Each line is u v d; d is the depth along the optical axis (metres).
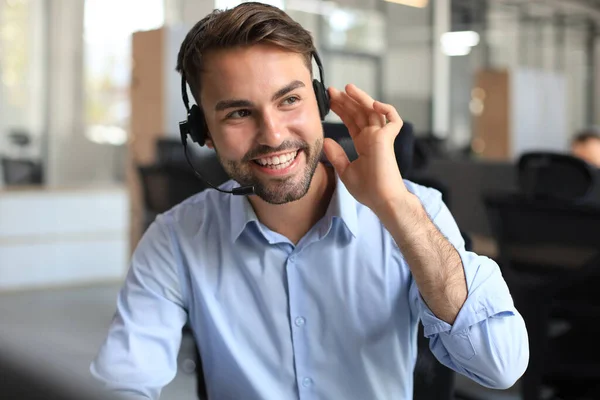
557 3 11.55
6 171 6.26
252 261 1.03
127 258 4.71
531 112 7.56
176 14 7.16
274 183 0.93
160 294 1.05
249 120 0.91
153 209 3.41
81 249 5.16
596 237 2.00
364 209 1.03
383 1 9.60
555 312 2.00
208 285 1.04
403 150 1.14
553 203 2.07
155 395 1.01
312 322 1.02
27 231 4.91
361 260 1.01
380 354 1.01
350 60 9.45
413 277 0.94
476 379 0.98
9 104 6.55
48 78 6.75
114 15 6.98
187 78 0.96
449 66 10.63
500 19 11.20
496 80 7.48
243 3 0.90
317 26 8.98
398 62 10.02
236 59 0.88
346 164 0.93
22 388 0.21
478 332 0.92
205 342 1.07
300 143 0.92
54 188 5.19
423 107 10.38
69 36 6.82
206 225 1.07
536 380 1.94
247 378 1.01
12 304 4.34
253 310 1.03
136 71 4.64
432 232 0.91
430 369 1.22
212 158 1.80
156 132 4.48
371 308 1.01
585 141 3.94
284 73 0.89
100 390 0.22
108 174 7.03
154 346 1.03
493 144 7.54
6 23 6.50
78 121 6.89
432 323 0.93
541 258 2.17
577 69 12.64
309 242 1.01
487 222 2.99
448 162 3.14
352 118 0.98
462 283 0.92
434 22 10.32
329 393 1.01
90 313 4.09
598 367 1.85
